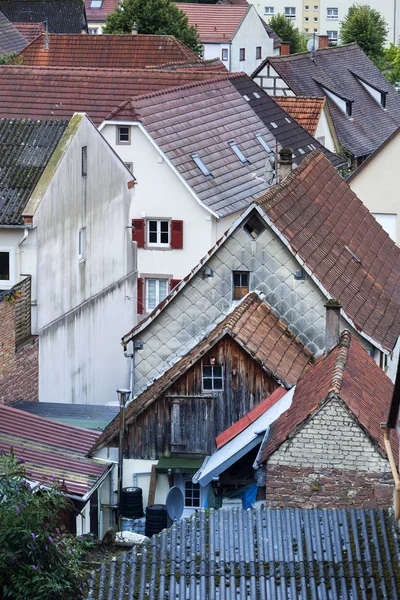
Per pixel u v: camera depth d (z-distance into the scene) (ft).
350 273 237.04
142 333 228.02
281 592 133.08
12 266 264.72
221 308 224.53
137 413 201.77
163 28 634.84
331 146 495.00
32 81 422.41
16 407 245.86
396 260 270.26
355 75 554.87
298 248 221.66
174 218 364.38
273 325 216.54
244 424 191.21
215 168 380.17
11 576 122.52
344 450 158.30
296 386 188.55
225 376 200.75
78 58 513.45
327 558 136.26
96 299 300.61
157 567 136.67
